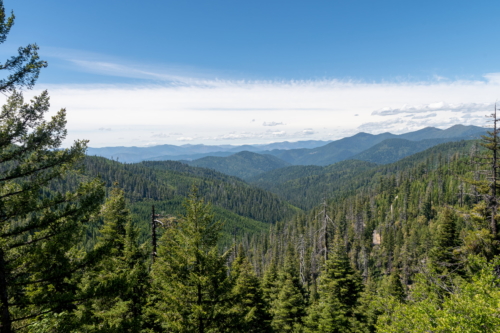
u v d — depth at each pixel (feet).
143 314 59.36
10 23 28.96
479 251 61.72
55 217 32.63
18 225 31.71
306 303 114.73
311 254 225.97
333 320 83.41
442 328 33.35
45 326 31.65
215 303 54.13
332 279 91.09
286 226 523.29
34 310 33.17
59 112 34.55
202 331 49.62
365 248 294.66
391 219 380.78
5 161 30.66
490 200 63.72
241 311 56.54
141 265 61.57
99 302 54.44
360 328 84.23
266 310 103.14
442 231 103.09
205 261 51.83
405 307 45.16
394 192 514.27
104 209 39.17
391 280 104.53
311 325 91.15
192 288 51.34
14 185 32.17
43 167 32.78
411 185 479.82
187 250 52.70
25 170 31.48
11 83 29.78
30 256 31.89
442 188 401.90
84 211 34.37
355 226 369.50
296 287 104.68
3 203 29.99
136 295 58.13
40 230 32.65
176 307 49.47
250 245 499.51
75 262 34.42
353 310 87.97
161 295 54.49
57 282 34.32
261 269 286.25
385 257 263.70
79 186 36.68
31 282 31.27
